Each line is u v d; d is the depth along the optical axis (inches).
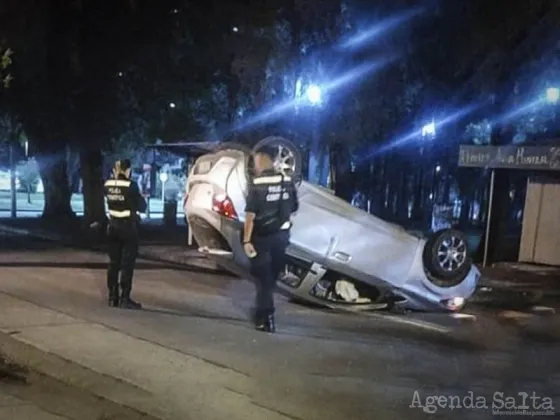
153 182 2032.5
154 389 268.1
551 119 822.5
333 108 904.9
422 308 438.6
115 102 1001.5
